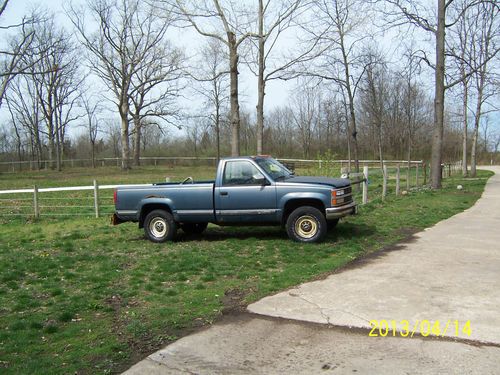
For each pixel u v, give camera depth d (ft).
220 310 18.40
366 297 19.17
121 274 24.77
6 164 174.19
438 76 70.28
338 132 162.20
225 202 31.78
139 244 33.14
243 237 34.27
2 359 14.73
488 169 162.30
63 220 48.88
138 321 17.49
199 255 28.27
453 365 13.23
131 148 216.54
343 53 70.95
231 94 62.34
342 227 36.22
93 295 21.09
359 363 13.62
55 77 156.56
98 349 15.24
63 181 102.68
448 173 112.06
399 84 156.97
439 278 21.59
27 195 73.61
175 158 182.80
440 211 45.24
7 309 19.61
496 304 17.89
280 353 14.56
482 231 33.86
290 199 30.71
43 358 14.73
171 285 22.43
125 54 147.54
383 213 43.91
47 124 171.32
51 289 22.26
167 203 32.94
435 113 70.95
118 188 34.30
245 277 23.17
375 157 173.58
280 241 31.73
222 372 13.53
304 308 18.20
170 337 16.01
